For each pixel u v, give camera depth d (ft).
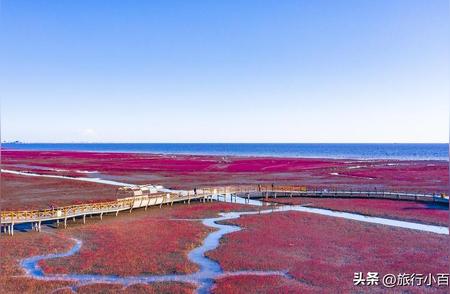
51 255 100.12
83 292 78.18
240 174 306.14
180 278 85.97
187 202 180.55
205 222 140.26
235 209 163.84
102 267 91.86
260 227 130.41
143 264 94.02
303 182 254.88
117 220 142.51
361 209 161.89
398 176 281.95
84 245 109.29
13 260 95.96
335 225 132.57
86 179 269.23
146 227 130.82
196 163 418.72
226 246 108.17
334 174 301.22
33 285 80.94
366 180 262.26
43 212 132.05
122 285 81.82
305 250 104.88
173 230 126.72
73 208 139.64
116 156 570.46
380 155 644.69
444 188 219.82
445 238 115.96
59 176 285.64
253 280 84.53
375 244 110.01
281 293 78.33
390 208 163.84
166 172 321.52
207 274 88.63
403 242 111.86
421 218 144.87
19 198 187.52
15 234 120.47
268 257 99.09
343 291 79.25
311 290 79.66
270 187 211.00
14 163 417.08
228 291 78.89
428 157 574.97
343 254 101.55
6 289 78.89
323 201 182.29
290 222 137.49
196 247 108.58
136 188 196.75
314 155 653.71
